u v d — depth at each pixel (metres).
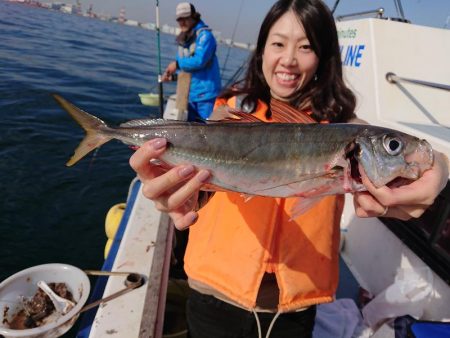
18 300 0.89
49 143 2.69
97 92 4.34
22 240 1.75
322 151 0.69
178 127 0.74
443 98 1.20
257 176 0.71
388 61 1.20
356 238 1.29
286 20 0.76
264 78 0.89
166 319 0.98
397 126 1.06
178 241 1.26
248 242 0.73
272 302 0.76
